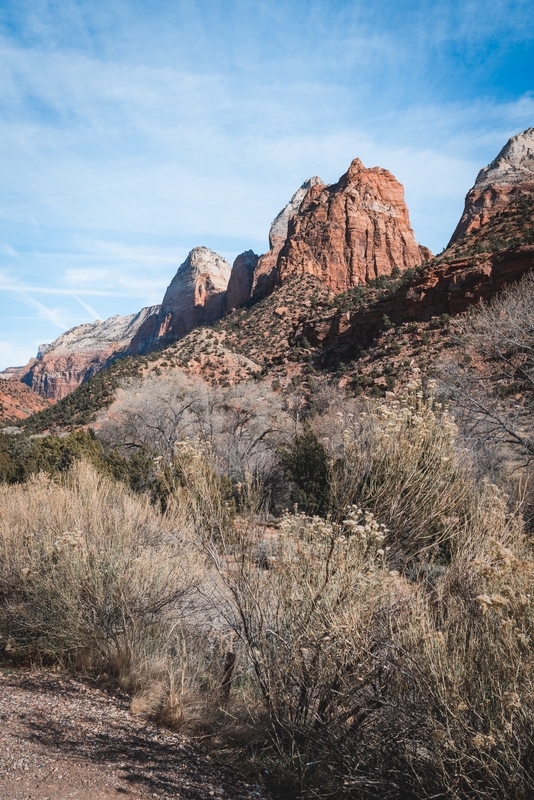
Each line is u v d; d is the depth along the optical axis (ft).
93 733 12.45
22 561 19.33
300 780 10.70
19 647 18.06
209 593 17.98
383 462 13.76
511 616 8.96
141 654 16.76
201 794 10.00
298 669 11.41
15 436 82.17
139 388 118.11
